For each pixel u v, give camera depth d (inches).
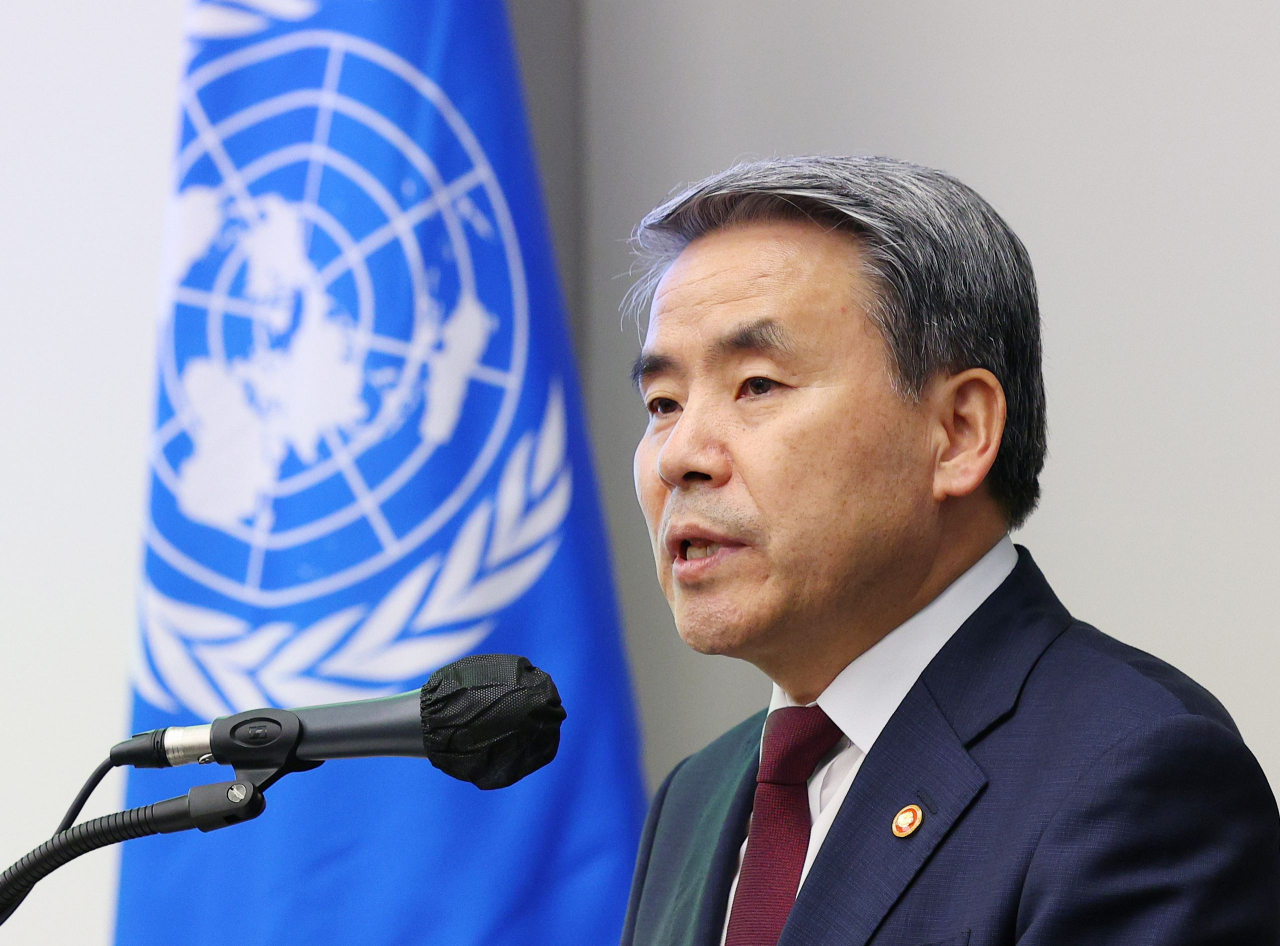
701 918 127.0
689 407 120.4
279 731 105.7
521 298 229.3
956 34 247.4
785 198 121.5
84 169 267.1
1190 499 217.9
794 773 123.3
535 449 224.7
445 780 213.6
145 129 265.7
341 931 207.9
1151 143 226.8
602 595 225.5
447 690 104.0
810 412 116.2
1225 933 96.9
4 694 255.0
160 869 214.7
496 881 210.7
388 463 217.9
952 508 122.6
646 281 139.2
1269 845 103.0
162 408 223.0
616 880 213.0
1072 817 99.9
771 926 117.2
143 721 214.7
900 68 253.1
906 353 118.1
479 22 235.9
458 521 218.4
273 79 230.1
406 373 220.5
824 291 118.3
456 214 227.3
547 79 282.2
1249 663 210.8
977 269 122.0
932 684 117.3
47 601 256.7
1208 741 101.4
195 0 233.8
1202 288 220.2
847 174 122.4
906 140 251.1
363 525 216.5
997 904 100.3
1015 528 129.3
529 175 236.4
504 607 218.5
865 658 121.5
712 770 151.3
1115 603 222.5
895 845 108.7
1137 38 229.6
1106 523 224.7
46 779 251.6
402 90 228.5
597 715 219.0
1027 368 125.6
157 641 216.5
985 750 111.0
